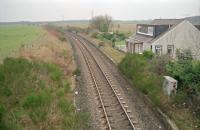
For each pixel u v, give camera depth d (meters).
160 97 19.70
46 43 40.75
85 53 48.50
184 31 41.12
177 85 19.88
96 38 76.00
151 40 42.59
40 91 18.56
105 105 20.50
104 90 24.73
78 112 18.89
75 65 35.19
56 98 19.20
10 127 13.51
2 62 22.89
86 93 23.80
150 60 28.59
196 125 16.03
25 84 18.88
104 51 50.12
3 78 18.47
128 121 17.39
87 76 30.28
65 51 41.19
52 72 24.44
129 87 25.67
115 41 69.88
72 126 15.84
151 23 48.84
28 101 16.55
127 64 30.59
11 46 37.38
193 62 20.08
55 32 83.19
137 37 50.38
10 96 17.14
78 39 78.50
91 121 17.59
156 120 17.67
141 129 16.22
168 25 43.12
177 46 41.38
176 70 20.88
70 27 139.88
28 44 37.66
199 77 18.92
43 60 26.88
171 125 15.97
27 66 22.02
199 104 17.17
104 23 97.75
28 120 15.09
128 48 50.81
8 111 15.31
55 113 16.59
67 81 25.27
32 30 89.50
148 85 22.61
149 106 20.11
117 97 21.88
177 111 17.73
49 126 15.21
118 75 30.84
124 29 116.12
